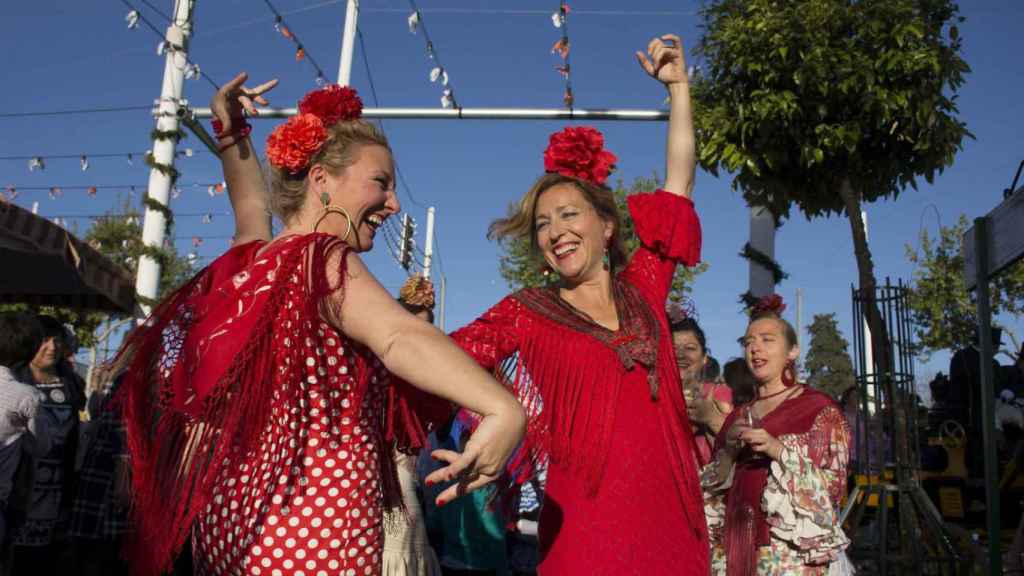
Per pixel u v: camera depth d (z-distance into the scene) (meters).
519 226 2.72
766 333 4.18
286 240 1.77
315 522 1.62
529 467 2.47
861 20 5.79
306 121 1.83
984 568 5.20
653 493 2.29
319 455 1.65
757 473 3.86
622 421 2.36
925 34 5.82
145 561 1.69
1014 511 6.07
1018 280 17.86
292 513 1.62
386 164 1.89
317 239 1.69
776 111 5.96
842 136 5.80
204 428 1.66
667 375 2.47
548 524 2.36
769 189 6.28
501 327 2.52
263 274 1.71
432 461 5.18
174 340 1.79
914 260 19.89
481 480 1.65
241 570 1.61
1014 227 4.18
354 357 1.69
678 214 2.79
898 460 5.42
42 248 6.35
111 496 4.97
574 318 2.51
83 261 6.87
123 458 4.93
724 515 4.00
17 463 4.41
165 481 1.71
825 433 3.83
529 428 2.40
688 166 2.94
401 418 1.84
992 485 4.46
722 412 4.48
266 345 1.65
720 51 6.24
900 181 6.29
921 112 5.73
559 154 2.69
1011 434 6.17
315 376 1.66
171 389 1.72
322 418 1.66
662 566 2.23
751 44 5.98
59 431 5.39
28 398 4.46
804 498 3.64
